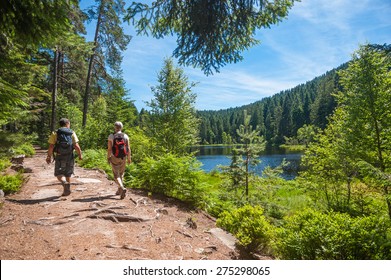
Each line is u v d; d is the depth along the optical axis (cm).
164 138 1429
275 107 13212
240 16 409
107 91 2564
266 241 443
